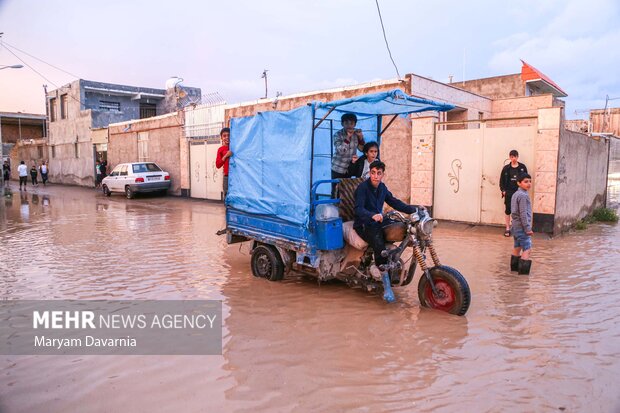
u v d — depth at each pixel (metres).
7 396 3.54
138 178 20.30
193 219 13.52
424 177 11.63
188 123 20.45
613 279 6.55
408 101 5.69
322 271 5.94
